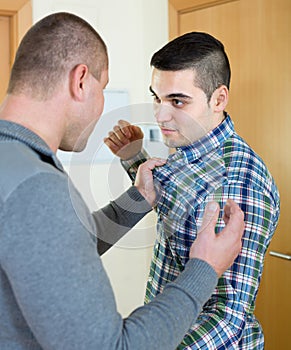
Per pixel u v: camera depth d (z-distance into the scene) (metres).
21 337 0.88
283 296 2.15
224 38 2.37
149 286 1.32
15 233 0.78
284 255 2.12
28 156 0.85
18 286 0.79
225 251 0.98
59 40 0.96
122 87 2.95
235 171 1.18
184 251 1.14
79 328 0.79
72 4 2.80
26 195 0.79
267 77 2.17
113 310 0.83
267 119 2.18
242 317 1.13
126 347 0.82
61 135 0.99
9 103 0.96
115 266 2.66
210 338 1.11
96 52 1.00
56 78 0.95
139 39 2.97
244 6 2.25
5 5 2.63
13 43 2.68
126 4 2.94
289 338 2.12
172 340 0.86
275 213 1.24
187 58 1.21
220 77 1.26
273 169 2.17
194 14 2.53
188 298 0.90
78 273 0.79
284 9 2.06
